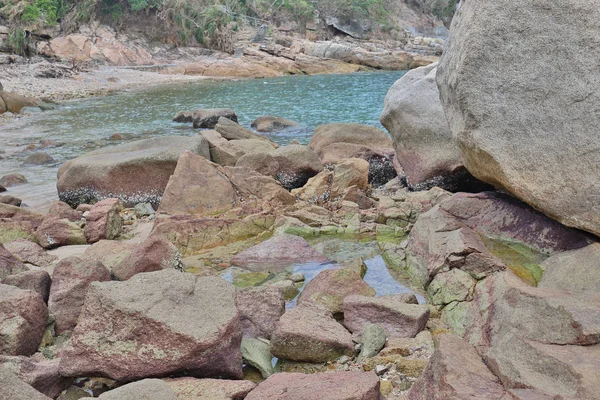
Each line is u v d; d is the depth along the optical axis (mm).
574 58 6715
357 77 52500
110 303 5344
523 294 5336
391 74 56000
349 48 62844
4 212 10281
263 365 5598
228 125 17266
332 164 13625
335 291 6777
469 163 7840
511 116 6996
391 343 5848
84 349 5242
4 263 7613
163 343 5176
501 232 7730
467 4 7789
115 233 10016
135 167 12102
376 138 15195
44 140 19516
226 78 53500
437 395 4355
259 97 36000
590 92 6602
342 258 8578
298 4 75500
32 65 46938
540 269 6766
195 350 5133
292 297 7270
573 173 6668
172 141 13328
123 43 61469
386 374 5352
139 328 5230
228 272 8227
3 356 5246
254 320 6293
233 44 66125
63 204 10789
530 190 6914
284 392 4613
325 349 5719
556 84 6785
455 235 7355
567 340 4637
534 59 6910
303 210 10562
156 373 5164
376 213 10406
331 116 26203
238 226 9711
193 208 10688
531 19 6938
